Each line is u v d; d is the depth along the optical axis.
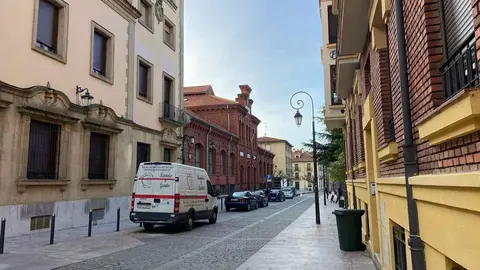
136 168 20.56
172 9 26.36
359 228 10.20
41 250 10.23
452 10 3.03
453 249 2.68
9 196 12.40
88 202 16.33
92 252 10.19
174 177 14.85
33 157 13.68
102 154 18.05
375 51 6.44
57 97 14.54
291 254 9.81
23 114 12.99
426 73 3.39
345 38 8.66
